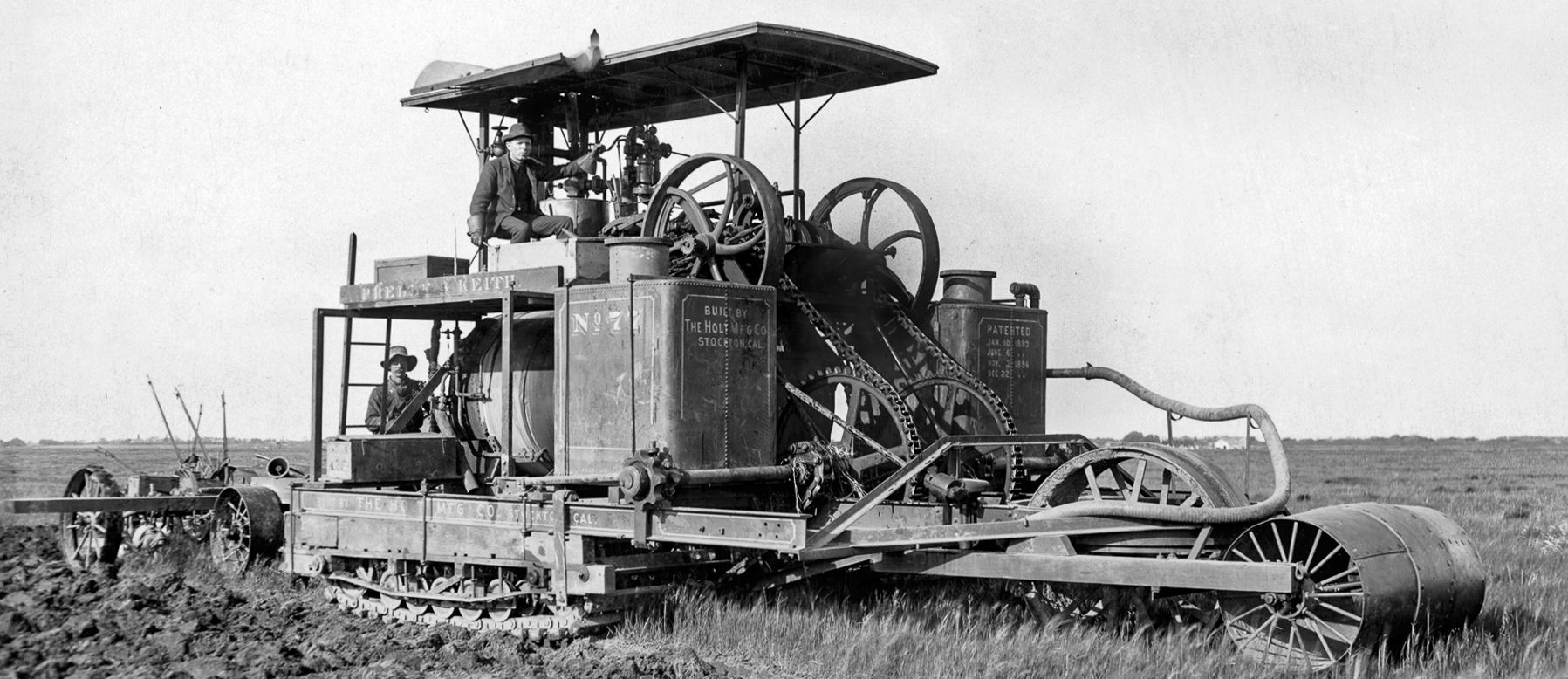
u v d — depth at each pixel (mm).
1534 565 14594
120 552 16891
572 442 12328
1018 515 11289
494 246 13914
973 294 14453
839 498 12422
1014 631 10844
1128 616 10844
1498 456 56344
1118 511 10164
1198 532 10445
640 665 9781
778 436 13281
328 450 14078
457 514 12508
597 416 12094
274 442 53812
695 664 9852
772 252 12570
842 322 14211
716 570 12148
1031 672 9469
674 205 13547
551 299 12898
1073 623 10930
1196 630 10477
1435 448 73438
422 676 9570
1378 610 9188
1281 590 9195
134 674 9305
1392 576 9336
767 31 12766
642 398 11656
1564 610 11789
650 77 14898
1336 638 9406
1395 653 9602
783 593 12188
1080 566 9977
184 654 10141
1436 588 9578
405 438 14125
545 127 16172
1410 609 9398
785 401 13086
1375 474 38812
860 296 14180
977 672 9562
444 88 15562
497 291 12852
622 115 17031
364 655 10469
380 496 13297
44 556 17359
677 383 11539
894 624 10852
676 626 11133
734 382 11977
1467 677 9180
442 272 14250
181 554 15633
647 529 10992
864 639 10320
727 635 10805
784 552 10977
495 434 14266
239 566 14812
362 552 13477
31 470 33000
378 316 14930
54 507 14820
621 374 11867
